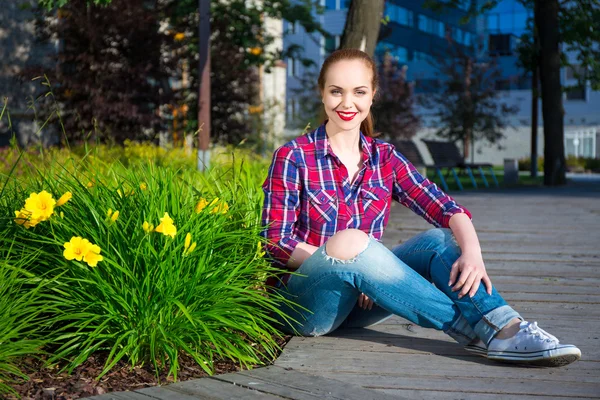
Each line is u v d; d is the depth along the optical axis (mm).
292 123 24531
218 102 14594
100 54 12289
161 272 2771
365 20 9023
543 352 2721
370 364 2873
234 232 3180
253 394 2480
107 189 3211
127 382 2609
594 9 17422
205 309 2912
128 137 12211
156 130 12648
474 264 2840
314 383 2600
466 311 2871
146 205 3047
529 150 34344
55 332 2770
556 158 17031
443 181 14953
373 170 3123
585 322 3615
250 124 16156
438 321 2922
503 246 6355
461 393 2523
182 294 2826
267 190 3131
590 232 7355
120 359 2826
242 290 2939
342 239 2918
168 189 3285
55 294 2947
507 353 2793
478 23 43438
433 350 3076
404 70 26109
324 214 3084
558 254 5906
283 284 3197
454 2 16859
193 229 2975
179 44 13133
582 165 29922
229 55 14406
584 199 11805
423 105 26391
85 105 11570
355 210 3113
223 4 14227
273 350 3078
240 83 14938
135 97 12531
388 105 24891
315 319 3148
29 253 2939
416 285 2895
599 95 33875
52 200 2881
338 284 2994
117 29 12234
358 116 3053
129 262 2844
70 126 11664
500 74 25688
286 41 37656
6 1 14766
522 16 35469
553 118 17016
